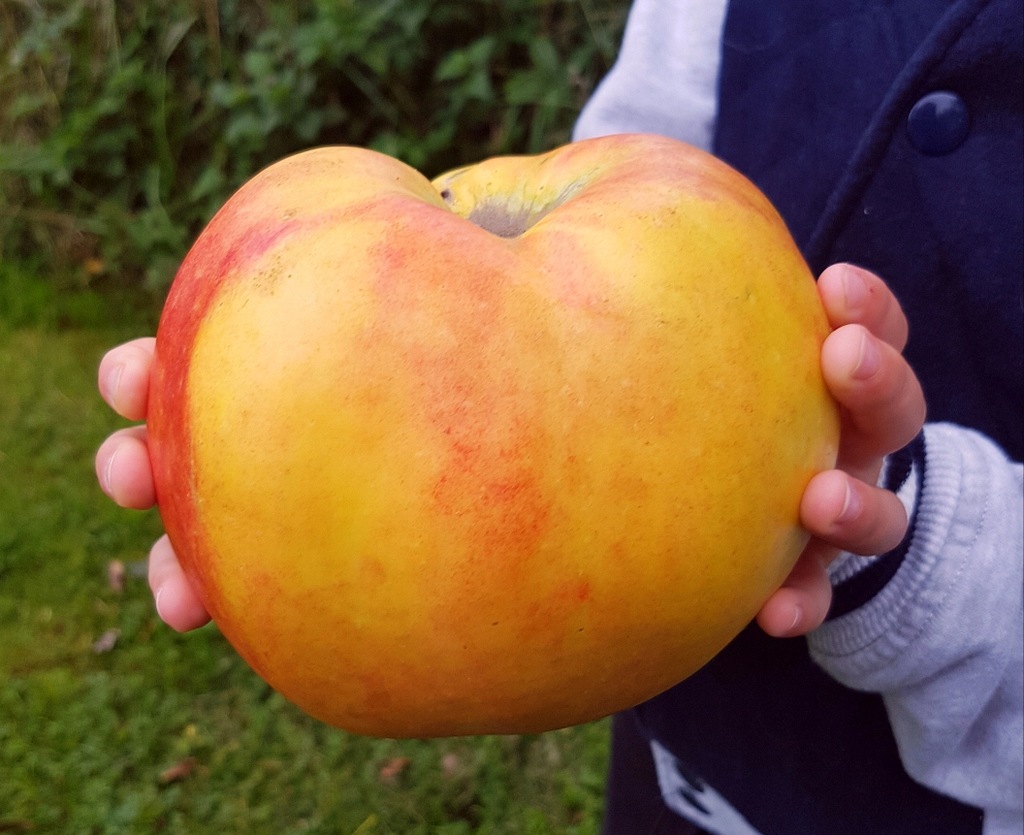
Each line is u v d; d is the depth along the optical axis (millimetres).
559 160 185
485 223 185
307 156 167
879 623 213
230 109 742
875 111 251
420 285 138
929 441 219
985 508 208
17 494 622
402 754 484
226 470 140
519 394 135
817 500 154
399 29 673
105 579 572
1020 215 231
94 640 537
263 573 142
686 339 141
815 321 160
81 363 741
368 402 135
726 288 147
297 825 458
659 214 149
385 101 709
